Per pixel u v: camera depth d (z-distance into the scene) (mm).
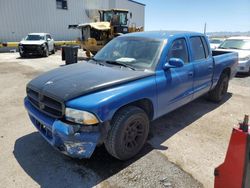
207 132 4184
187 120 4715
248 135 1923
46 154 3418
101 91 2898
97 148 3557
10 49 21484
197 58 4559
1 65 12500
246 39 10844
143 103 3461
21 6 22766
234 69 6215
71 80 3146
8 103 5797
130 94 3053
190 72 4195
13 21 22484
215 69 5148
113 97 2863
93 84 2936
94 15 28266
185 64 4164
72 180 2859
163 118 4797
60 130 2723
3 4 21594
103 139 2900
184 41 4242
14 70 10891
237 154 2014
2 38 22031
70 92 2824
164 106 3734
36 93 3227
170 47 3848
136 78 3244
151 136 3992
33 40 17125
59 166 3133
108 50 4355
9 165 3152
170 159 3307
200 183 2812
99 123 2758
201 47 4750
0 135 4020
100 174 2971
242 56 9547
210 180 2867
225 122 4645
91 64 3969
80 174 2971
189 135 4051
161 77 3564
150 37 4066
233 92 6992
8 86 7629
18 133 4102
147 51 3818
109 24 16734
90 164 3172
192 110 5305
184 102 4293
